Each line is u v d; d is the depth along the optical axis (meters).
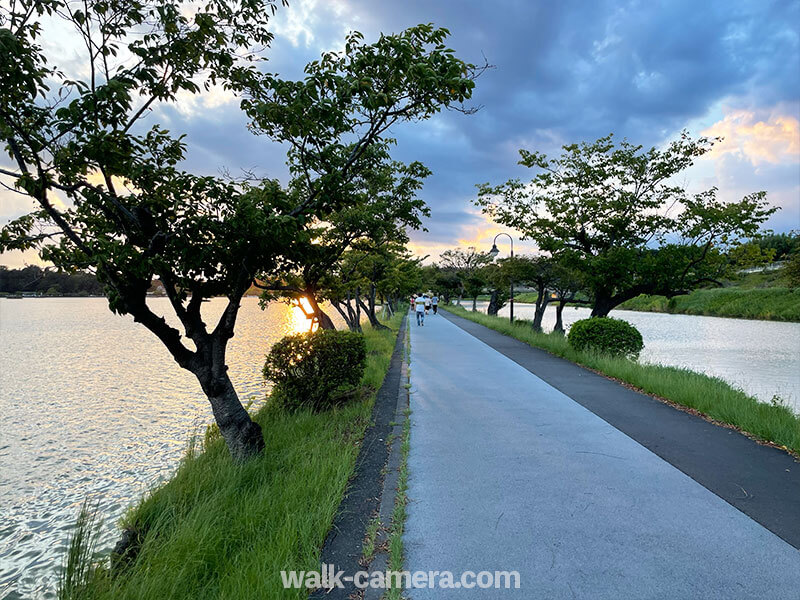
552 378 9.38
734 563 2.97
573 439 5.48
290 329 35.06
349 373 7.41
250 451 5.05
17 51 3.05
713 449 5.11
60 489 6.45
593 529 3.41
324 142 5.36
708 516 3.59
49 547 5.00
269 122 5.08
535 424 6.11
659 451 5.06
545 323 33.22
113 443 8.37
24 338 30.89
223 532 3.48
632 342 11.53
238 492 4.26
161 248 4.37
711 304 57.94
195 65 4.64
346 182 5.40
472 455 4.97
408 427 5.99
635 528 3.42
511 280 21.39
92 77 3.98
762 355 17.55
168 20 4.20
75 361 19.36
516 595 2.69
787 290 50.12
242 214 4.31
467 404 7.22
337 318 42.12
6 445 8.23
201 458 5.25
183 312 4.90
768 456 4.90
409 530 3.43
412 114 5.06
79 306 125.31
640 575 2.86
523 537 3.31
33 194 3.64
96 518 5.45
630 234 16.50
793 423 5.58
